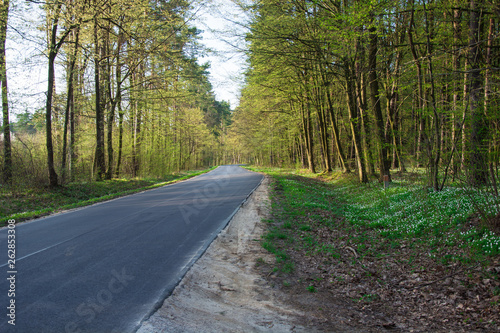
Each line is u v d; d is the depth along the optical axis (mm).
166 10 21906
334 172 27141
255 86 23594
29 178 16125
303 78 23422
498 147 6562
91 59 20594
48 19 16172
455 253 5785
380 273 5867
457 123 8492
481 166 6598
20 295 4297
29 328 3434
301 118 33938
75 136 24250
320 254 6824
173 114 33781
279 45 16062
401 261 6293
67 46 19312
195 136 59656
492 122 7215
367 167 20141
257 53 15953
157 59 24062
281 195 15266
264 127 47031
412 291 5086
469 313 4223
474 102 7664
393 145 14312
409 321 4258
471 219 6672
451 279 5098
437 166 9852
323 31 15266
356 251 6977
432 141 10141
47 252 6305
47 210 12391
